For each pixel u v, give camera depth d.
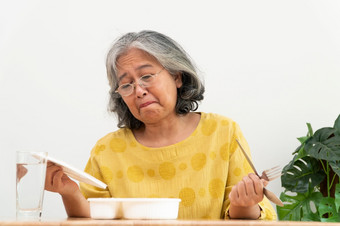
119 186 1.81
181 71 1.80
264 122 3.00
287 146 2.98
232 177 1.73
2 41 3.03
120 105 1.91
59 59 3.04
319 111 3.01
